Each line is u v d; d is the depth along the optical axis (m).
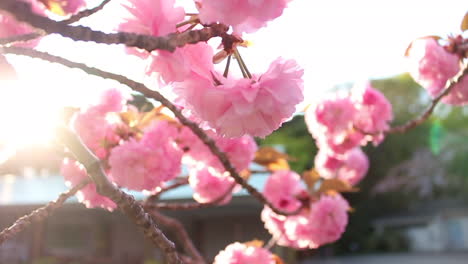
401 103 10.06
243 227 5.24
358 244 10.05
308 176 0.95
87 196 0.72
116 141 0.73
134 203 0.51
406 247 10.26
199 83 0.49
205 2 0.44
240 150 0.80
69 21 0.47
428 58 0.79
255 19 0.46
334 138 1.01
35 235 4.86
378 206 10.18
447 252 9.71
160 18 0.47
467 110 9.91
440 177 9.97
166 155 0.72
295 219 0.95
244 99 0.48
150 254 5.03
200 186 0.87
